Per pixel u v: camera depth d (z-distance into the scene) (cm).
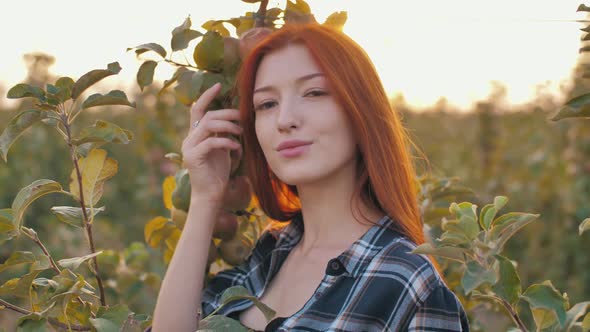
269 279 165
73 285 150
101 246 456
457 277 218
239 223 192
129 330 146
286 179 156
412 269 143
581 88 527
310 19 176
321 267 157
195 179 170
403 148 160
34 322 144
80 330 159
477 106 666
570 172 503
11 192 537
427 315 140
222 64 173
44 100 157
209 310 169
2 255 402
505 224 140
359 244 151
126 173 590
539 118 612
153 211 539
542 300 133
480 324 223
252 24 185
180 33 170
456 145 707
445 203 241
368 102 155
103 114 717
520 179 561
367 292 144
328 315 146
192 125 174
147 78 172
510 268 134
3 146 154
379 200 155
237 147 170
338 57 154
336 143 154
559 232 495
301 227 171
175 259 166
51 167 573
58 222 467
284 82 155
